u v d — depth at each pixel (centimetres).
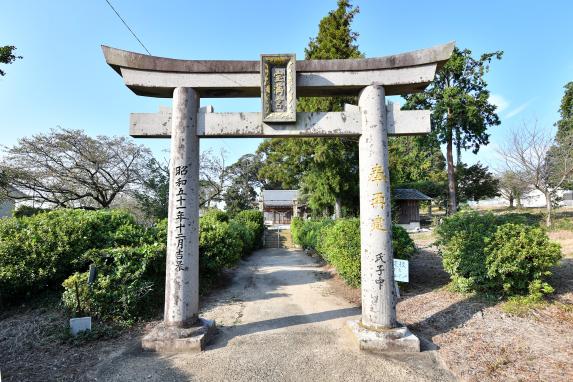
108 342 491
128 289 558
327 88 523
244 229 1566
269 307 696
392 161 1980
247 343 494
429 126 505
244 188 3816
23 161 1856
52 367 415
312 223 1617
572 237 1271
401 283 756
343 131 512
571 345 431
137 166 2245
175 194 495
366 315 489
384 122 505
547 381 360
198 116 519
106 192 2222
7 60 1152
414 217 2547
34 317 551
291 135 519
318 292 827
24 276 580
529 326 490
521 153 1764
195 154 512
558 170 1736
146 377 395
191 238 497
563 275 704
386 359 434
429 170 3666
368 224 493
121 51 501
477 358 421
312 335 523
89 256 585
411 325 546
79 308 513
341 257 822
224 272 1110
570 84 2592
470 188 2886
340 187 1747
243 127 515
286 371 406
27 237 611
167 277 493
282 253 1817
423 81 505
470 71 2381
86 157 2019
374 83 508
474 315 546
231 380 386
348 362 427
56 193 2070
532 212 2419
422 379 384
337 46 1725
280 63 506
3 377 388
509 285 571
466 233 647
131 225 776
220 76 518
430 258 1094
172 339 464
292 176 2833
